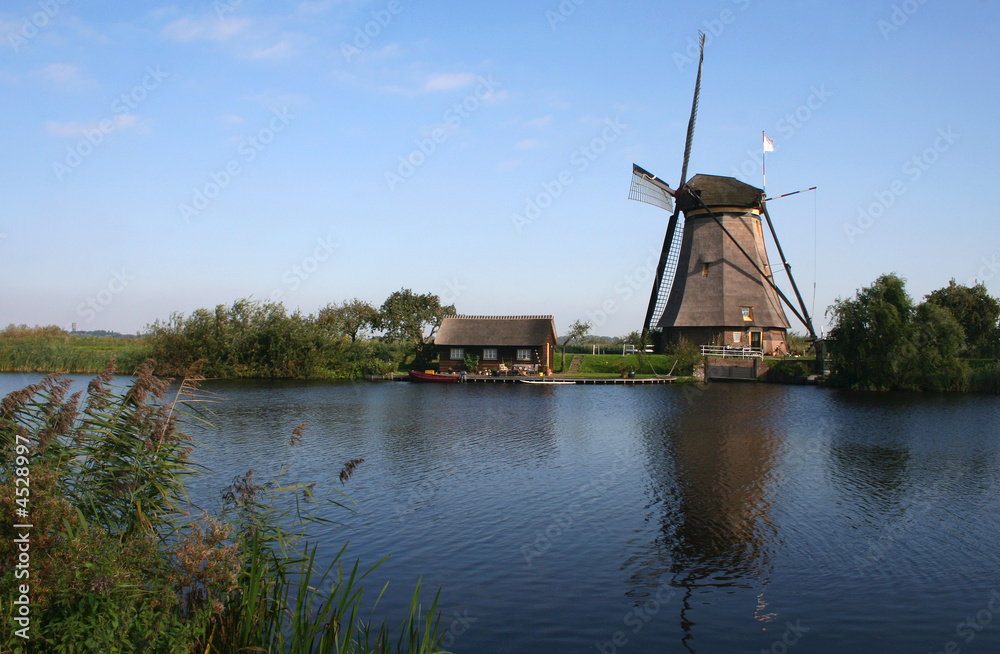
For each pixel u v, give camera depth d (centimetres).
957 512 1611
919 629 1016
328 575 1171
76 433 823
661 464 2142
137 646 622
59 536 661
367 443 2491
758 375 5591
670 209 6316
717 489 1820
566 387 5178
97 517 796
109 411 855
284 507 1573
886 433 2798
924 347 4728
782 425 3028
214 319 6009
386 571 1215
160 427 830
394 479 1906
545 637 978
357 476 1936
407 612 1044
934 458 2253
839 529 1482
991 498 1738
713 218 6181
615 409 3653
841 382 5034
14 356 5747
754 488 1836
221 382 5534
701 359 5728
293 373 6031
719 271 6156
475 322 6266
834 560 1297
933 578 1211
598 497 1734
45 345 6131
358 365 6228
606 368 6088
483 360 6147
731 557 1310
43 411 781
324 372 6094
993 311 6675
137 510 795
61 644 596
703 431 2844
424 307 7462
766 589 1162
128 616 627
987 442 2572
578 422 3125
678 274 6475
